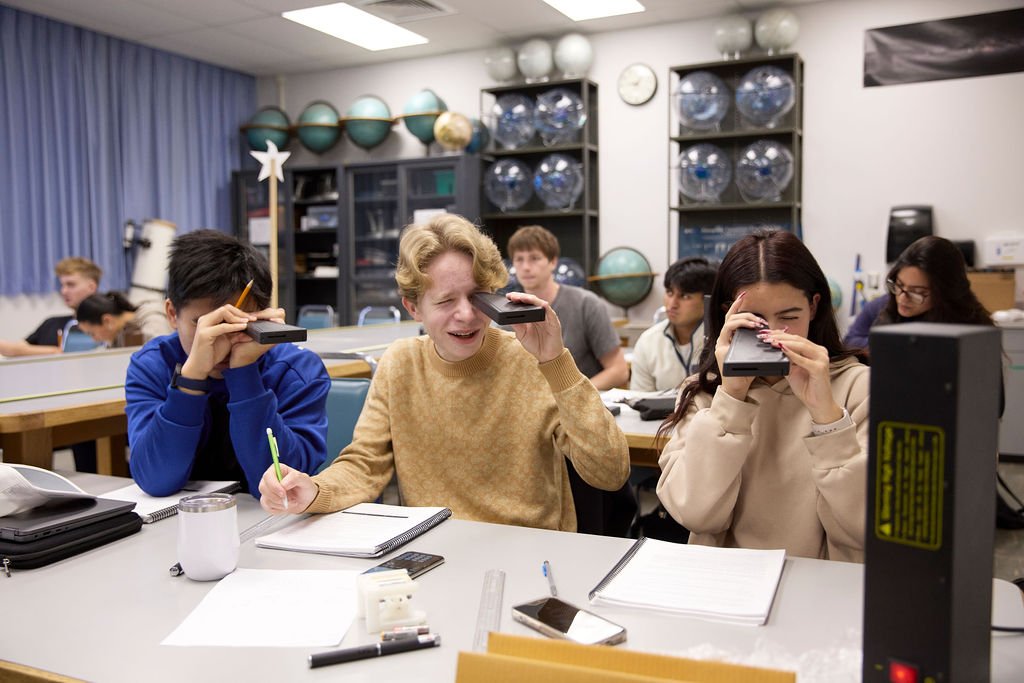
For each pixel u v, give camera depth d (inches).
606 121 229.6
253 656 31.7
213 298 53.4
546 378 52.9
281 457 56.1
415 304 53.1
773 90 196.5
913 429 22.9
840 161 203.8
